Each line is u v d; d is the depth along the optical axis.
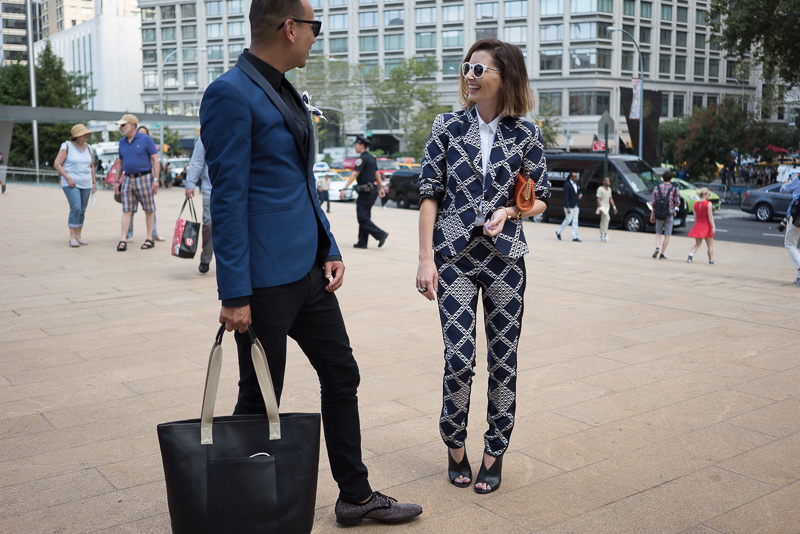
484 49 3.23
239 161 2.52
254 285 2.61
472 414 4.34
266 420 2.42
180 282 8.59
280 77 2.74
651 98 41.81
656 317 7.04
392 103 72.12
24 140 49.66
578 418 4.27
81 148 11.31
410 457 3.72
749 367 5.31
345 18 84.50
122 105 115.69
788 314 7.23
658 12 75.38
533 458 3.71
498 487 3.36
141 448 3.81
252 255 2.62
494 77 3.20
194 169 8.76
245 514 2.33
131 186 11.06
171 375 5.07
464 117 3.30
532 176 3.32
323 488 3.38
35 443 3.88
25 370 5.18
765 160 37.66
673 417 4.28
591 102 72.19
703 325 6.70
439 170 3.28
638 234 18.70
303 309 2.81
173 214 17.75
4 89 51.00
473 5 77.50
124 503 3.20
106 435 3.99
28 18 38.00
